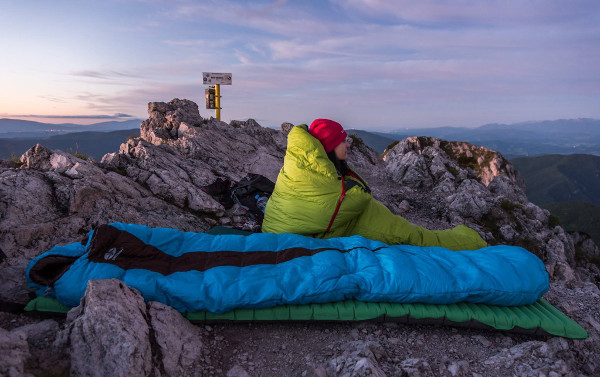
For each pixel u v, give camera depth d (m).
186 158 9.95
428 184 13.48
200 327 3.66
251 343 3.58
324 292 3.72
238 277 3.77
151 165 7.86
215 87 16.58
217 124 14.11
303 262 4.02
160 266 3.80
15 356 2.44
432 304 3.91
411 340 3.74
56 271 3.68
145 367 2.71
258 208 6.73
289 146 5.28
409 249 4.57
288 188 5.20
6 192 4.94
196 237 4.43
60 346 2.77
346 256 4.24
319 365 3.19
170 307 3.43
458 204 11.09
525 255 4.33
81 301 3.07
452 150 21.03
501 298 3.90
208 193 7.44
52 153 6.52
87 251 3.79
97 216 5.41
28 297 3.56
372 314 3.78
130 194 6.45
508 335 3.95
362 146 18.03
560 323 3.83
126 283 3.50
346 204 5.00
